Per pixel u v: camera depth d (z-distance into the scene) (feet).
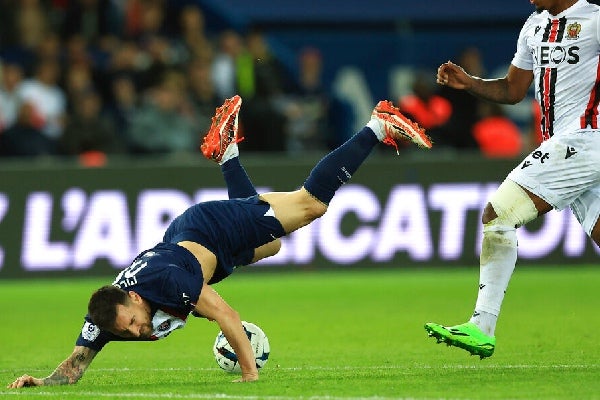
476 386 86.94
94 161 215.31
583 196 99.04
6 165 197.77
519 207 96.58
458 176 205.67
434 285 185.06
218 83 230.89
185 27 238.48
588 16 96.22
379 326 139.13
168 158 219.82
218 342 99.40
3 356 120.37
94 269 198.29
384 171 203.92
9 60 239.50
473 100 222.89
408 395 82.94
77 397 85.25
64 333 139.44
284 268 203.51
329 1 274.16
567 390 84.12
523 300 163.02
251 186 106.32
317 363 107.55
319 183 97.86
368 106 250.16
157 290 88.12
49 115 224.33
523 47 101.45
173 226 97.19
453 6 275.39
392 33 272.92
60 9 246.88
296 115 236.02
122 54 232.12
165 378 98.32
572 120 96.78
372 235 203.72
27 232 196.65
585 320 139.64
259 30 251.19
